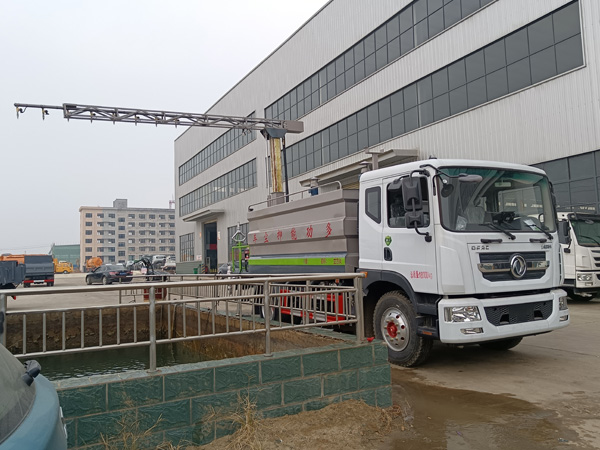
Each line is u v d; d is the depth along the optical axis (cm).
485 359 677
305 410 416
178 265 4700
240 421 377
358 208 753
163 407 356
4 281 1677
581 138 1442
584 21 1439
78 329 991
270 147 2183
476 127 1772
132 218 13650
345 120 2511
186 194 5109
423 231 587
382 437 390
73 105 1881
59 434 196
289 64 3014
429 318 595
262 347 709
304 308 616
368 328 710
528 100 1595
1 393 185
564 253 1335
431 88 1978
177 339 389
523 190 636
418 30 2041
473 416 442
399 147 2125
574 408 458
